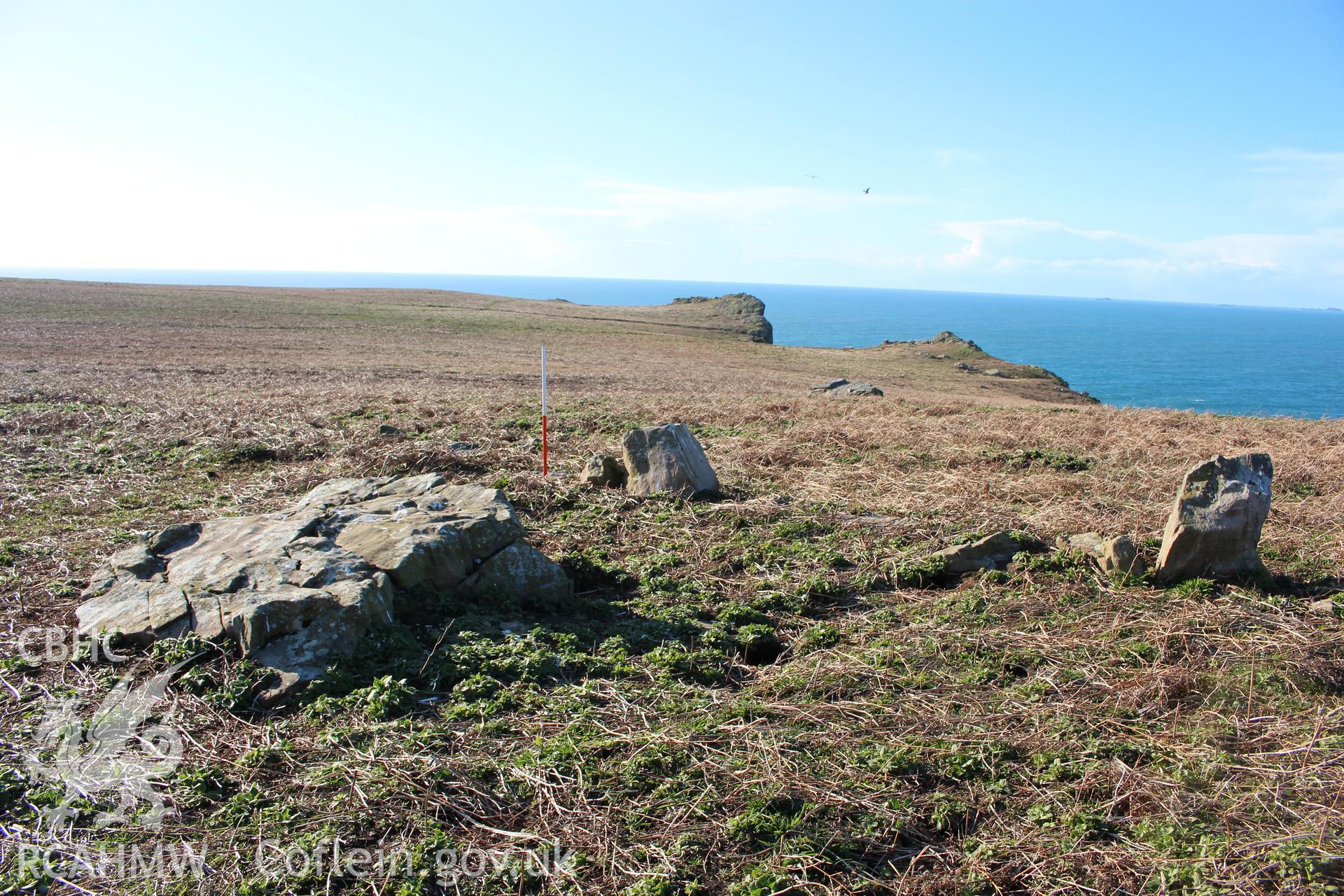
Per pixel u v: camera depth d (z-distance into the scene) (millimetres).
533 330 55750
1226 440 14609
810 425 15938
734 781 4480
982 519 9430
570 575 7508
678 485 10352
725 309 89250
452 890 3697
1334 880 3799
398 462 11578
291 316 51344
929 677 5793
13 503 9406
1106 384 86188
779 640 6559
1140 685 5617
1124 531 8836
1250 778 4578
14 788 4277
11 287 54688
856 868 3912
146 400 17250
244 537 6664
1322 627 6477
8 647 5676
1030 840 4102
